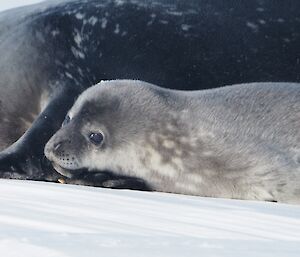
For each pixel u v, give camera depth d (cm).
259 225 1045
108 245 630
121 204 1161
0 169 1972
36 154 2038
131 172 1858
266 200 1681
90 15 2358
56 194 1223
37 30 2394
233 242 712
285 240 803
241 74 2175
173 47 2245
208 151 1745
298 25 2170
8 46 2414
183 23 2259
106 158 1880
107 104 1900
